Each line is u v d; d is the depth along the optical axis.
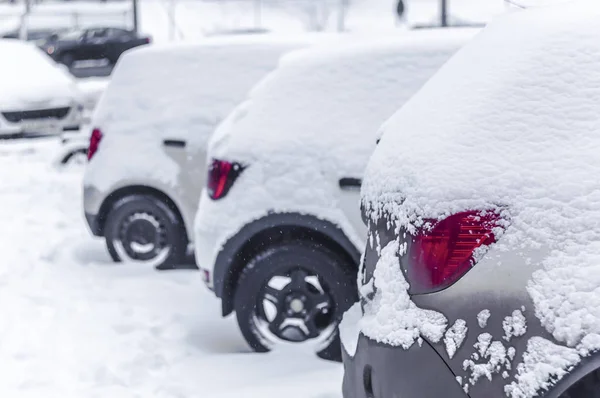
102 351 6.43
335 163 6.06
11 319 7.16
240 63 8.70
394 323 3.62
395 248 3.75
